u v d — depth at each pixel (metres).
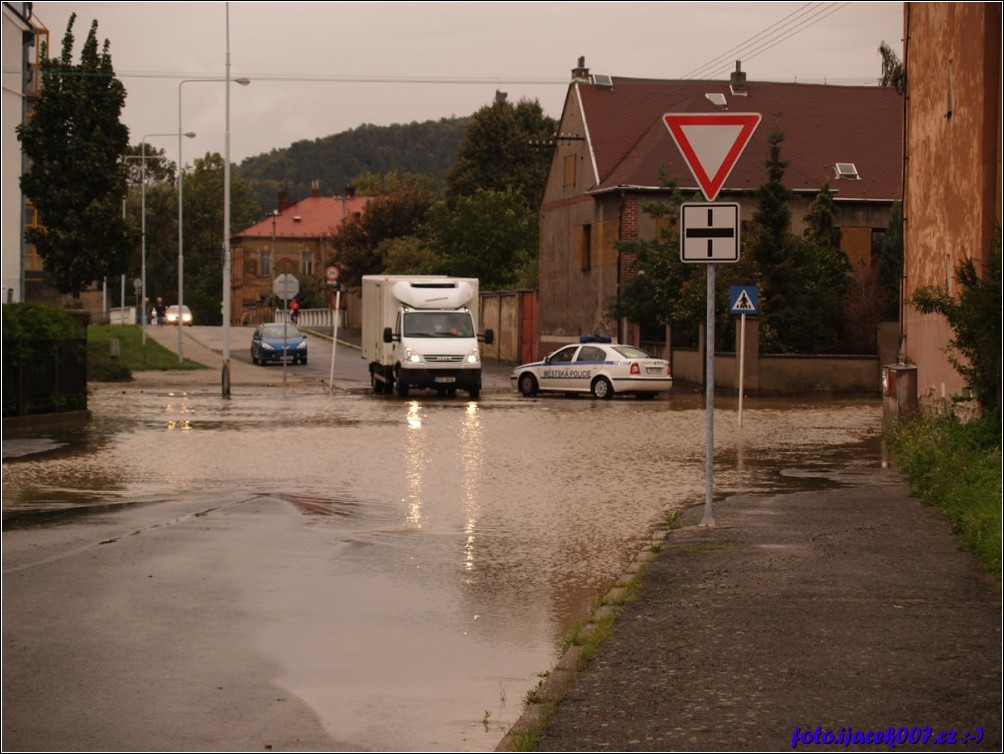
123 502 17.12
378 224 112.94
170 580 11.86
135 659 9.05
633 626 9.33
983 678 7.72
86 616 10.37
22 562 12.72
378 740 7.24
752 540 13.07
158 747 7.11
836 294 48.78
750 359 44.97
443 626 10.12
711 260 14.09
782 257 48.03
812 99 64.88
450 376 41.47
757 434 28.17
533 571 12.38
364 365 62.03
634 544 13.88
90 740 7.23
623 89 65.19
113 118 53.59
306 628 10.03
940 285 24.62
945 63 24.30
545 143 65.81
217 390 45.88
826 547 12.50
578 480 19.66
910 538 12.89
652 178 58.16
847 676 7.82
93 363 51.50
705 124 13.90
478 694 8.22
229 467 21.42
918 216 26.67
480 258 85.81
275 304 122.81
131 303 141.12
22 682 8.45
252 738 7.28
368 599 11.09
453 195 109.25
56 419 30.48
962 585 10.49
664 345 51.50
